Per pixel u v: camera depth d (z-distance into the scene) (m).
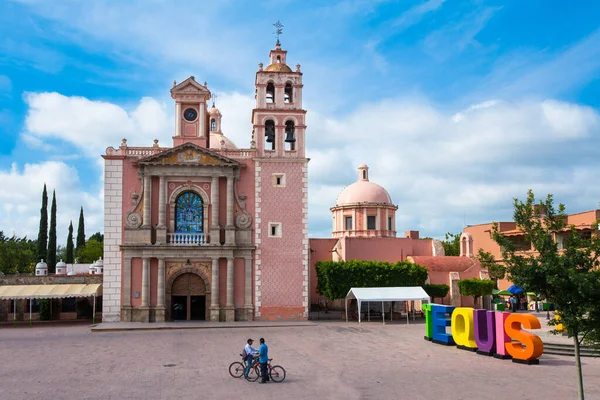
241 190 59.41
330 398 25.41
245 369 29.31
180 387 27.64
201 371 31.58
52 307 63.56
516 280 22.16
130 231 56.69
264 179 59.75
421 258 71.56
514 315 35.38
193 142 59.81
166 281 56.66
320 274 61.88
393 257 74.38
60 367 33.06
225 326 53.19
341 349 39.75
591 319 21.05
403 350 39.41
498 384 28.30
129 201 57.38
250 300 57.88
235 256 58.06
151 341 43.84
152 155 57.03
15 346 41.66
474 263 71.75
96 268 80.75
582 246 21.80
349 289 59.44
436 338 43.09
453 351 39.03
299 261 59.06
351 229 84.19
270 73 61.84
